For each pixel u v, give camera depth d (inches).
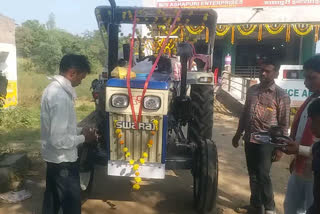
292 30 582.2
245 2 547.5
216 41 685.9
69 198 108.3
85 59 110.6
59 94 101.9
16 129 314.2
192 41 186.7
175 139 161.9
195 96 177.9
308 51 608.4
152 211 154.6
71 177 108.7
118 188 180.7
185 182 193.5
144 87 126.9
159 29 197.9
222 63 657.0
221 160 235.5
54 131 100.2
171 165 145.6
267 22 547.2
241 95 492.4
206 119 177.0
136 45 206.1
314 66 98.3
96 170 208.4
